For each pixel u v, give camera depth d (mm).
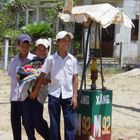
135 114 12789
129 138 9797
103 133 7902
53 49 20422
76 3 28094
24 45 7723
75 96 7402
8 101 13891
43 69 7430
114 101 15031
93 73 8086
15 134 7992
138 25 30500
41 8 30484
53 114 7391
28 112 7633
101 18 7672
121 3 30156
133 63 29438
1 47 23844
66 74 7387
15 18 29297
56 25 28234
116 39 29828
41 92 7637
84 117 7801
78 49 27703
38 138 9227
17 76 7672
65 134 7438
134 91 18031
